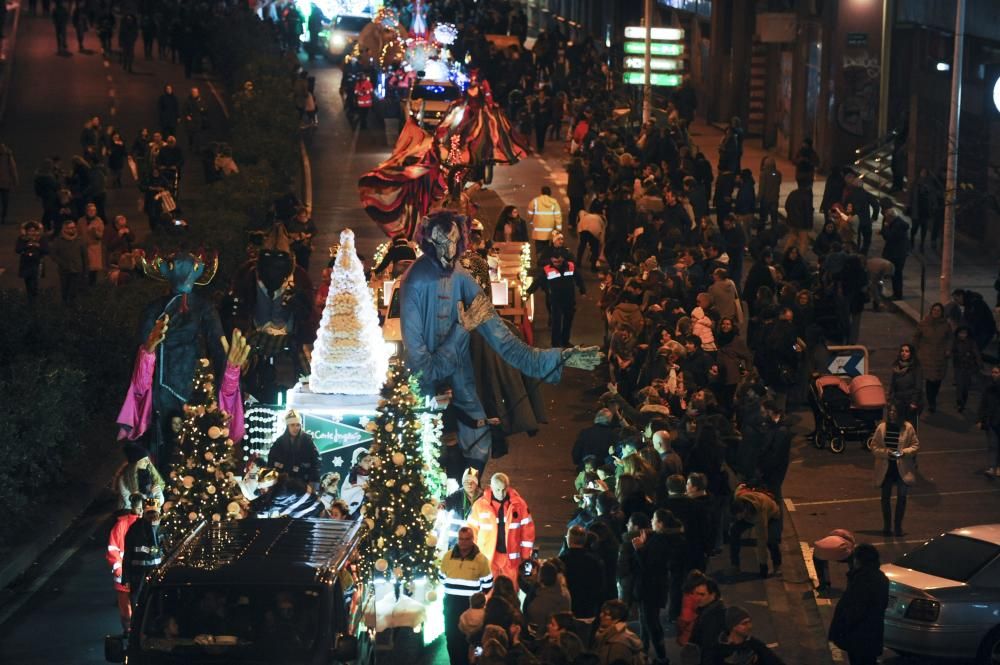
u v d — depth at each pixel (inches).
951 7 2159.2
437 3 3887.8
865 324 1755.7
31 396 1202.6
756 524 1080.2
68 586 1055.6
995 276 1929.1
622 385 1408.7
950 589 921.5
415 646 954.1
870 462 1338.6
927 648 918.4
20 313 1443.2
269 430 1055.6
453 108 1982.0
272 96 2728.8
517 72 3176.7
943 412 1464.1
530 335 1562.5
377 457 951.0
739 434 1159.0
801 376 1475.1
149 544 906.1
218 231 1780.3
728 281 1525.6
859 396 1352.1
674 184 2114.9
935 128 2226.9
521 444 1385.3
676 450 1127.6
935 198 1926.7
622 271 1577.3
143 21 3846.0
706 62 3329.2
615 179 2102.6
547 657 730.2
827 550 1040.2
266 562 778.2
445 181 1662.2
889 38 2253.9
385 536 947.3
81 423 1320.1
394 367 957.8
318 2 3853.3
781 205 2413.9
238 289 1363.2
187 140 2923.2
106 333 1462.8
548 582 832.3
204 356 1082.1
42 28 4084.6
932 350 1444.4
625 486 980.6
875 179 2395.4
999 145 2003.0
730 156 2279.8
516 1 5027.1
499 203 2466.8
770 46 2974.9
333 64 3786.9
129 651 753.6
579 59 3316.9
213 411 979.3
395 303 1366.9
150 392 1068.5
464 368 1041.5
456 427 1052.5
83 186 2177.7
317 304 1390.3
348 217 2348.7
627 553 918.4
